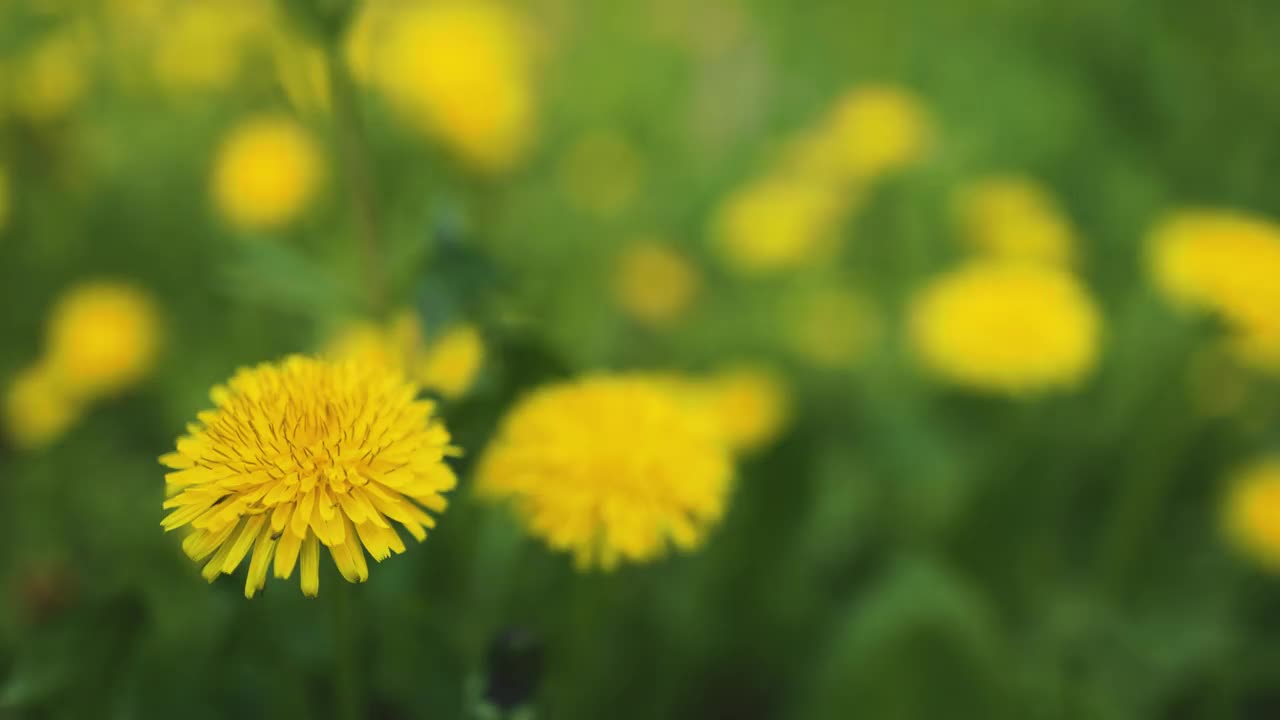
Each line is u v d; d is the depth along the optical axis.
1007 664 0.70
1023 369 0.78
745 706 0.74
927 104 1.05
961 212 0.94
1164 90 0.95
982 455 0.81
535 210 0.92
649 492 0.59
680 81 1.08
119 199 0.88
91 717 0.63
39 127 0.86
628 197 0.96
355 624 0.54
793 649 0.74
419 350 0.65
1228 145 0.93
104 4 0.91
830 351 0.87
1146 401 0.79
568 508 0.58
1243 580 0.76
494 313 0.64
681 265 0.91
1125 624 0.75
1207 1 0.96
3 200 0.81
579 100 1.05
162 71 0.92
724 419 0.75
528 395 0.64
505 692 0.56
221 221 0.87
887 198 0.95
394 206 0.87
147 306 0.81
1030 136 0.99
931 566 0.72
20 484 0.76
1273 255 0.73
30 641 0.63
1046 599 0.76
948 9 1.11
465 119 0.86
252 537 0.44
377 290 0.68
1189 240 0.74
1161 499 0.79
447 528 0.67
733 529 0.74
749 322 0.90
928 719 0.70
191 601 0.70
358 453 0.45
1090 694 0.70
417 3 1.02
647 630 0.72
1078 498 0.80
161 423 0.80
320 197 0.87
